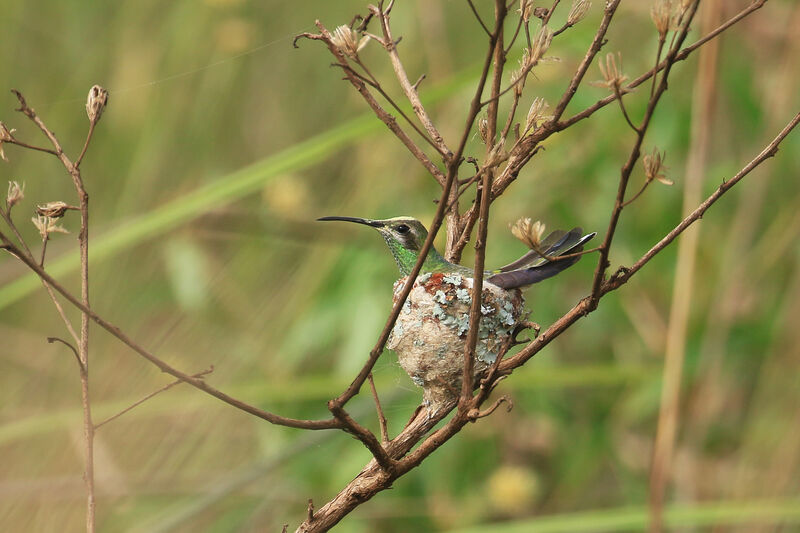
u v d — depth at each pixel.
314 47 10.52
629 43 9.93
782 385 9.15
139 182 10.14
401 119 9.73
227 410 8.81
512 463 10.54
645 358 10.43
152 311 9.15
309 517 4.26
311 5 10.59
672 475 9.47
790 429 8.91
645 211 10.12
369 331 9.20
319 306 9.48
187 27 10.55
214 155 10.31
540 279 5.58
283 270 9.65
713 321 9.71
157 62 10.52
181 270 9.20
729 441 9.63
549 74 9.48
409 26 10.18
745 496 8.79
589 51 4.37
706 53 7.70
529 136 4.64
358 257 9.65
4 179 10.15
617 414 10.48
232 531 9.43
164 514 8.25
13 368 8.89
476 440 10.31
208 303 9.29
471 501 9.84
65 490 8.10
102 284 9.23
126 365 8.84
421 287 5.74
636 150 3.48
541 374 8.54
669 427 7.58
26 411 8.63
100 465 8.20
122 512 8.24
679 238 9.91
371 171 9.84
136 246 9.33
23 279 6.64
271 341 9.30
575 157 9.77
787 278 9.93
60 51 10.77
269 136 10.36
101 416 8.16
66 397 8.73
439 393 4.79
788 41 9.87
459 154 3.46
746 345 9.56
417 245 6.51
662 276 10.05
